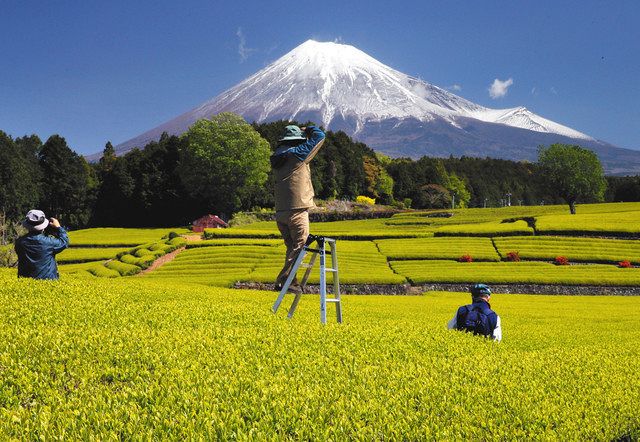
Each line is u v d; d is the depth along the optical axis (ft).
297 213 34.42
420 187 566.36
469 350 30.71
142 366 21.94
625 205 372.99
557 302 123.85
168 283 83.15
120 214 402.52
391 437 16.71
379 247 209.05
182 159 370.94
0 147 338.95
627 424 19.98
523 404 20.57
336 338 29.94
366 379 22.35
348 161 498.69
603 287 155.84
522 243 210.79
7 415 15.90
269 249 193.36
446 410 19.35
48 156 408.67
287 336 29.45
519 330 57.06
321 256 34.91
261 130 467.93
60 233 46.60
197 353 24.26
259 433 15.65
